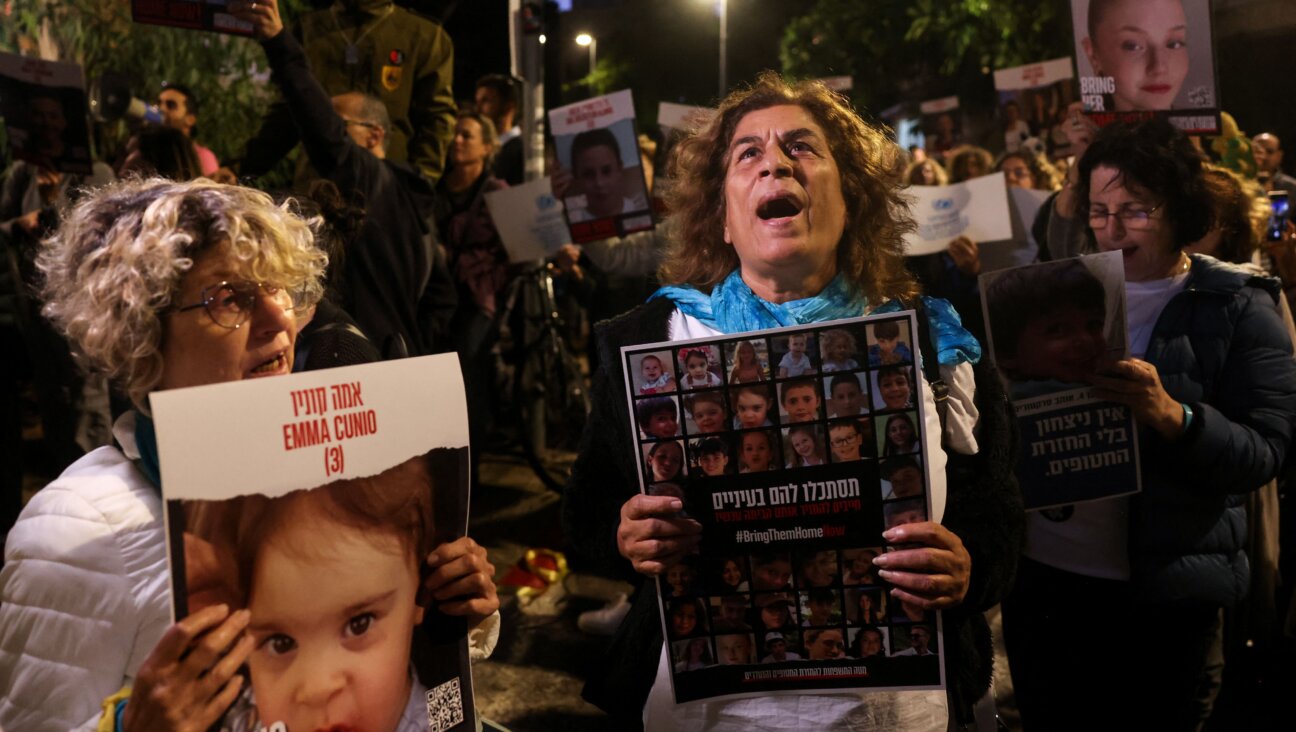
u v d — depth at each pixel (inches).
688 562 64.0
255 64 291.4
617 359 69.9
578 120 186.7
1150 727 96.7
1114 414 88.3
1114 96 130.9
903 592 62.0
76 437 183.2
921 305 69.1
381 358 106.2
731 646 64.4
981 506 68.2
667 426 63.1
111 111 190.1
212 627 45.2
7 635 50.6
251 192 53.7
